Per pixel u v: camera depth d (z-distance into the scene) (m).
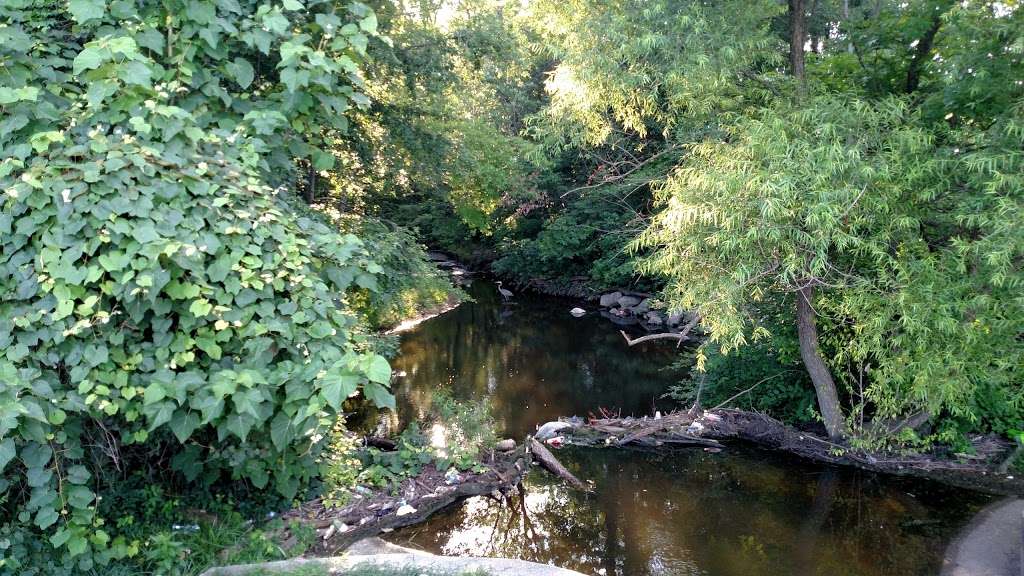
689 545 4.95
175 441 3.91
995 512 5.26
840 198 5.06
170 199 2.66
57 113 2.79
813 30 9.95
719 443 7.25
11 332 2.58
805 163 5.05
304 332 2.81
